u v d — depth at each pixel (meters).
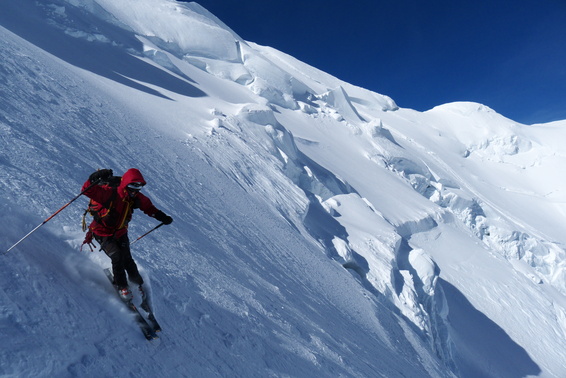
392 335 14.04
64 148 7.71
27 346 2.30
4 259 2.81
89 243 3.46
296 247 14.62
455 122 84.56
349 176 38.91
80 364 2.48
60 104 11.20
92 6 34.25
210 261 6.64
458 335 30.27
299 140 40.09
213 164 17.44
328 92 59.94
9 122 6.94
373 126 52.31
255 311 5.69
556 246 51.69
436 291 28.72
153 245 5.46
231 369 3.73
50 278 2.99
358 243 23.91
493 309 35.09
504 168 77.38
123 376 2.64
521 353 31.59
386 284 21.67
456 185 58.84
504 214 61.41
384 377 7.95
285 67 80.31
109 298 3.27
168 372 3.02
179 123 20.64
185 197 10.88
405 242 32.00
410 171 51.00
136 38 36.00
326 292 12.23
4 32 16.55
